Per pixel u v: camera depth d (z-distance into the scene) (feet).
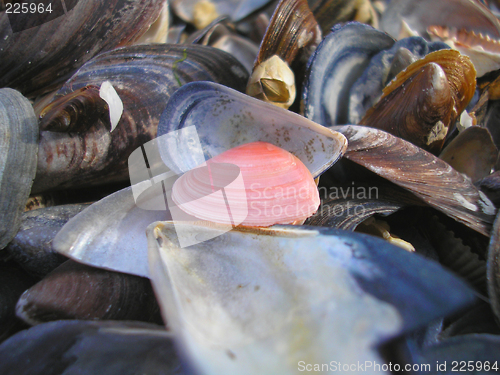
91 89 0.24
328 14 0.35
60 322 0.16
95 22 0.28
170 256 0.17
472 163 0.28
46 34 0.27
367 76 0.31
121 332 0.16
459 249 0.22
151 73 0.27
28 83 0.29
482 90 0.36
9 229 0.21
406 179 0.22
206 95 0.21
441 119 0.26
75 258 0.19
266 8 0.38
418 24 0.40
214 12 0.38
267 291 0.16
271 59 0.27
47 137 0.23
